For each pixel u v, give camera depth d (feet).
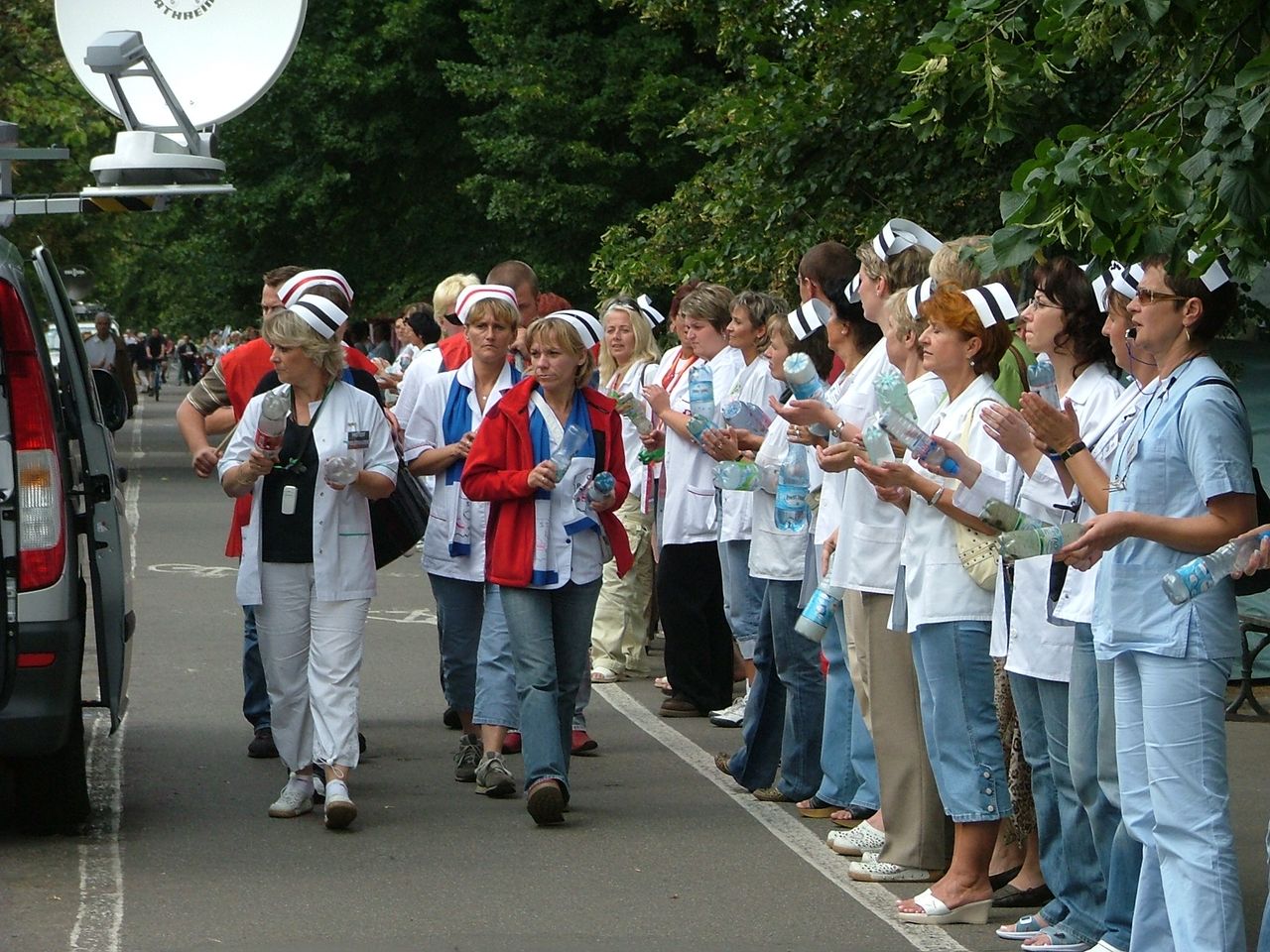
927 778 23.03
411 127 102.47
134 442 135.33
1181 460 16.57
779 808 27.43
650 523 38.93
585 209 87.92
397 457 26.27
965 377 20.93
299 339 25.39
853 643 23.47
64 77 99.09
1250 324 37.50
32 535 23.20
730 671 35.42
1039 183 20.33
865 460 20.81
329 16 103.65
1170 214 20.30
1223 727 16.74
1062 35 22.76
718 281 49.16
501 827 26.12
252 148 105.19
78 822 25.64
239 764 30.25
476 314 29.60
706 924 21.27
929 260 23.25
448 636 29.48
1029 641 19.51
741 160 48.29
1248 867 24.03
